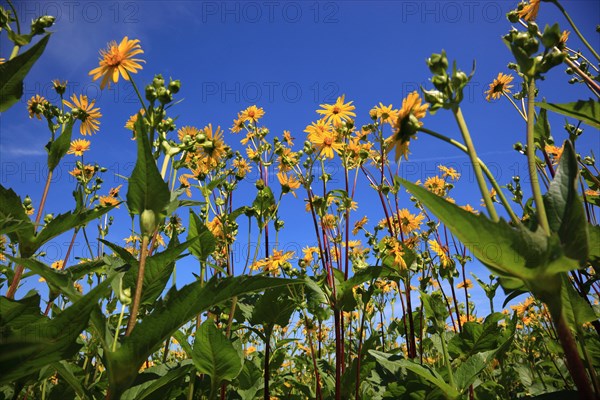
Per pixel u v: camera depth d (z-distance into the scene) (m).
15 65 2.04
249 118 5.38
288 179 4.32
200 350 2.73
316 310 3.84
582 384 1.47
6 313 1.76
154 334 1.89
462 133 1.72
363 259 4.49
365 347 3.46
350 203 3.78
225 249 4.32
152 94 2.30
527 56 1.81
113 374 1.89
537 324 5.66
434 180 5.10
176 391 3.18
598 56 2.47
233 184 4.62
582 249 1.51
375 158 4.85
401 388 3.43
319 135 4.14
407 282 4.02
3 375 1.63
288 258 4.04
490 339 3.77
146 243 2.07
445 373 3.29
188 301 1.92
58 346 1.66
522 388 5.72
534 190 1.63
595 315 1.88
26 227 2.47
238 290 2.05
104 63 2.65
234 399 3.99
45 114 3.66
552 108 2.35
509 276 1.59
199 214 4.64
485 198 1.65
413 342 3.94
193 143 2.65
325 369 4.93
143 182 2.03
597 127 2.27
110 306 3.41
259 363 4.45
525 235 1.48
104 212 2.79
